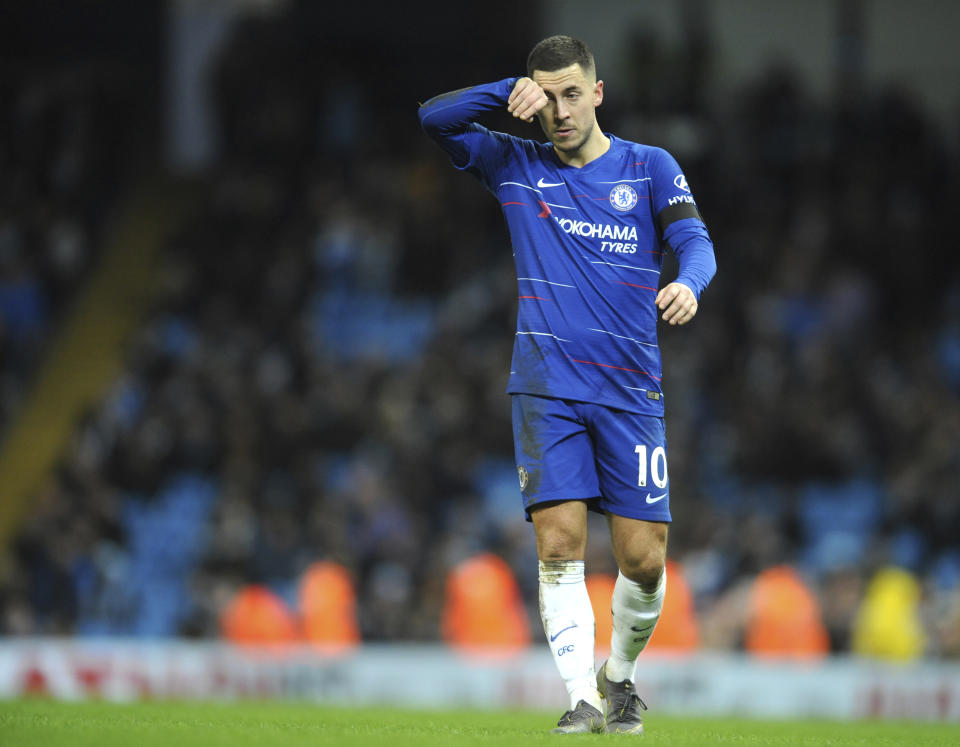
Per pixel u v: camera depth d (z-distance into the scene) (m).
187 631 49.66
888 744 17.17
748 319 67.56
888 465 61.91
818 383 63.34
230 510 55.03
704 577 52.19
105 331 73.94
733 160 75.69
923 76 84.31
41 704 24.70
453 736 15.28
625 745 14.28
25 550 54.88
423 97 83.00
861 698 38.28
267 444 61.09
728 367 66.00
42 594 54.12
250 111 79.56
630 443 17.17
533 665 38.75
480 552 54.09
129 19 87.69
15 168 78.25
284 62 81.31
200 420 61.72
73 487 58.69
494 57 85.06
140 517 60.41
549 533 17.03
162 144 86.44
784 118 77.56
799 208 73.88
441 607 50.44
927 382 64.81
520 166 17.59
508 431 62.69
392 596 50.94
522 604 51.56
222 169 79.62
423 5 85.38
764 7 84.75
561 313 17.14
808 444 61.50
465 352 64.94
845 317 68.62
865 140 77.00
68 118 81.44
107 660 38.00
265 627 44.00
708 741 15.91
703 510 56.03
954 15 83.88
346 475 60.22
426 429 60.88
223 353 65.25
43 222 76.31
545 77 17.16
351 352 70.00
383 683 38.66
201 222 75.88
